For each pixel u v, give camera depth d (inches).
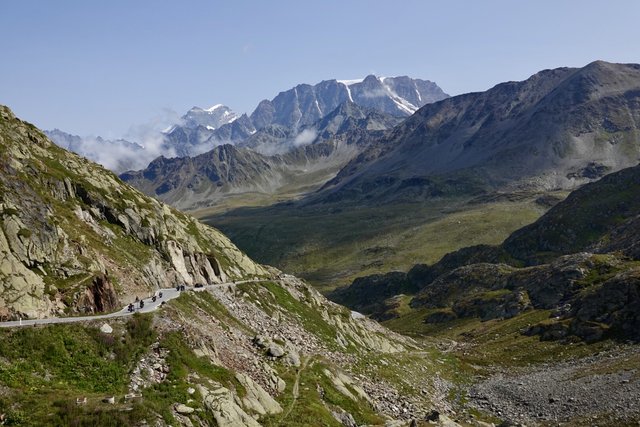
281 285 5024.6
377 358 4411.9
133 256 3516.2
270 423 2123.5
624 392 3218.5
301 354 3255.4
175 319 2492.6
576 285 7057.1
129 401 1785.2
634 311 5128.0
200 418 1861.5
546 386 3887.8
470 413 3435.0
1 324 2027.6
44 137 4156.0
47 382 1811.0
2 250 2330.2
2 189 2600.9
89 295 2522.1
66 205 3417.8
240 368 2482.8
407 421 2674.7
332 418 2429.9
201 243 4894.2
